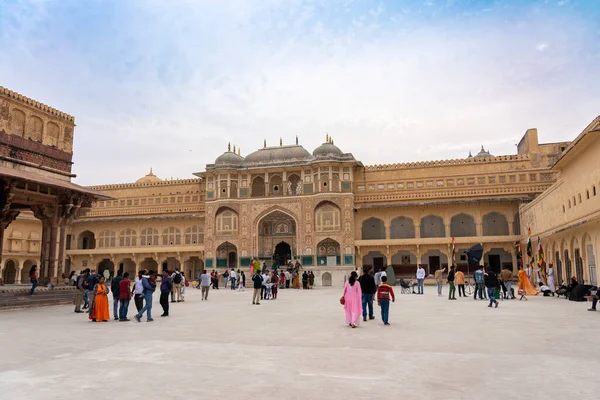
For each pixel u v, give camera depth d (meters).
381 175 32.94
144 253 35.62
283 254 34.31
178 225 35.91
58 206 17.39
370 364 5.52
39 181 15.07
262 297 18.70
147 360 5.84
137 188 37.75
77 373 5.14
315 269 31.27
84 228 37.97
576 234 19.19
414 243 30.30
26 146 16.77
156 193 37.19
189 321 10.23
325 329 8.66
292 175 33.47
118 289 10.81
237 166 33.84
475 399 4.09
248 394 4.28
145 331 8.59
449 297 16.55
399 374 5.02
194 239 35.38
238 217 33.12
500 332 8.05
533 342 7.02
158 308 13.94
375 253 33.06
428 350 6.41
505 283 16.30
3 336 7.98
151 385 4.62
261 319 10.49
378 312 11.70
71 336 7.96
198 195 36.09
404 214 31.81
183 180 36.75
